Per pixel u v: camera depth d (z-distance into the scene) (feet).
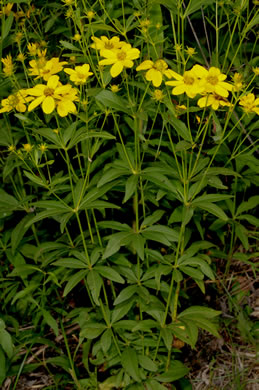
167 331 6.73
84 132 6.35
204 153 8.45
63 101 6.08
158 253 6.79
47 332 8.56
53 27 9.32
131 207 8.56
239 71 8.16
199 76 5.85
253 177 8.23
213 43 9.71
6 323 8.14
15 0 7.72
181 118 8.39
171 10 6.57
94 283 6.35
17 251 8.13
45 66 6.61
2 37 7.39
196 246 6.88
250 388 7.71
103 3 7.65
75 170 8.09
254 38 10.12
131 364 6.77
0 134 7.63
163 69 5.98
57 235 8.66
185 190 6.27
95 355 7.65
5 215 8.05
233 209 8.38
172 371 7.23
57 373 7.94
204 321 6.83
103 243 7.38
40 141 7.72
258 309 8.88
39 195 8.29
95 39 6.45
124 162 6.50
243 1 7.00
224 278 9.04
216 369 7.99
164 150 8.00
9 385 7.71
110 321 7.02
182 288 9.14
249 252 9.62
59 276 8.00
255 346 8.18
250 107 6.13
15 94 6.43
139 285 6.93
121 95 7.63
